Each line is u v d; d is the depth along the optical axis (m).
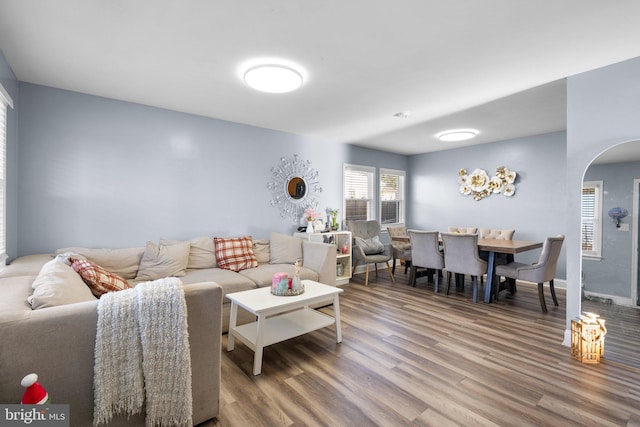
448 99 3.33
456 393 1.99
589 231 2.60
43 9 1.80
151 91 3.09
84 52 2.31
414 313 3.54
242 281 3.16
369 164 6.09
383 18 1.89
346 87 3.00
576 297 2.64
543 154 4.96
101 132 3.22
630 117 2.38
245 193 4.30
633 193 2.42
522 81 2.86
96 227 3.20
